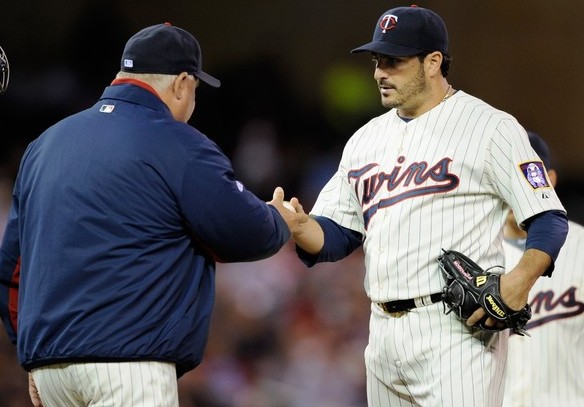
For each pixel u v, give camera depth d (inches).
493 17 1888.5
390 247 585.9
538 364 692.7
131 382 529.0
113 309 528.1
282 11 1918.1
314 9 1918.1
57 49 1771.7
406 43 585.0
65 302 533.6
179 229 546.0
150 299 532.4
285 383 1263.5
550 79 1882.4
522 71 1886.1
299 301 1334.9
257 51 1910.7
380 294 590.6
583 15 1866.4
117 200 534.9
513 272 551.8
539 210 558.3
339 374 1283.2
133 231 534.3
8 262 582.9
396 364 593.3
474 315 553.3
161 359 536.1
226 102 1875.0
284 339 1295.5
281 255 1366.9
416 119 598.2
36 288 542.9
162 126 548.7
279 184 1723.7
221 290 1310.3
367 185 609.0
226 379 1235.2
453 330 573.6
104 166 538.6
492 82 1891.0
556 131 1884.8
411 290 577.9
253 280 1322.6
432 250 574.2
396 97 595.8
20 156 1599.4
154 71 564.7
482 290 548.1
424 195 577.0
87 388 534.9
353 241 643.5
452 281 557.6
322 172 1722.4
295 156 1806.1
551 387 691.4
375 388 621.3
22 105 1685.5
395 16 593.0
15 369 1063.6
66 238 535.5
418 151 589.0
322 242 626.8
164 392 536.7
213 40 1907.0
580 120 1875.0
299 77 1913.1
